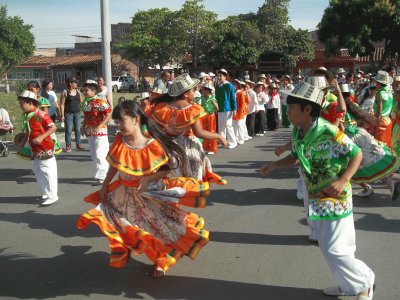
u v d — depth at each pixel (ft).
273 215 20.92
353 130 18.69
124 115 13.29
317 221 12.08
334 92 17.42
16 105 85.05
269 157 35.70
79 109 39.24
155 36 153.07
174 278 14.71
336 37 99.66
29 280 14.83
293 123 11.86
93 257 16.56
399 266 15.40
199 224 14.47
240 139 43.19
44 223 20.35
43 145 22.47
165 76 33.37
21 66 188.24
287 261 15.90
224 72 39.91
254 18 140.05
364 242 17.53
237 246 17.26
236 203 22.88
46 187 22.99
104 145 26.91
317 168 11.64
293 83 67.05
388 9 91.04
